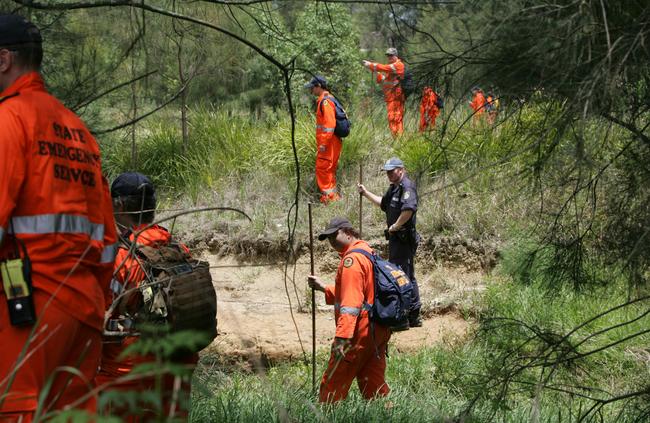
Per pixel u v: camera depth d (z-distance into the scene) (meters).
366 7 7.53
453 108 7.09
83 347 5.57
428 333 18.12
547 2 5.82
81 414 3.21
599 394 12.13
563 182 7.24
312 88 23.89
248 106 28.61
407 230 16.95
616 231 7.43
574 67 5.77
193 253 23.95
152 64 9.35
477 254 20.97
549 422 9.79
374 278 11.74
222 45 10.60
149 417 7.08
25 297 5.18
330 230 12.41
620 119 6.61
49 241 5.29
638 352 14.04
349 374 11.65
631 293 8.29
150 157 26.84
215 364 15.84
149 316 7.16
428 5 6.88
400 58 7.26
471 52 6.54
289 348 17.59
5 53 5.55
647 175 6.95
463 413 8.26
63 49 8.24
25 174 5.25
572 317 15.30
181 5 9.27
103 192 5.89
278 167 26.52
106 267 5.89
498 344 8.86
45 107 5.50
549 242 8.15
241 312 20.12
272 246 23.09
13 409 5.13
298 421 9.15
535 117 6.84
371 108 8.09
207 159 27.11
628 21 5.90
